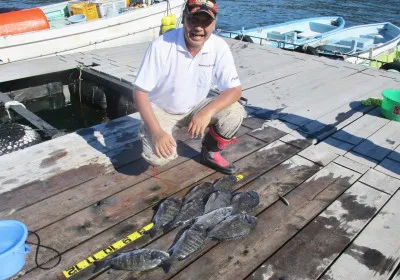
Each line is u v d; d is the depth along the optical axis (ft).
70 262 7.32
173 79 8.75
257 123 13.80
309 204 9.16
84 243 7.83
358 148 12.00
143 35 29.91
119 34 28.12
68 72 23.50
